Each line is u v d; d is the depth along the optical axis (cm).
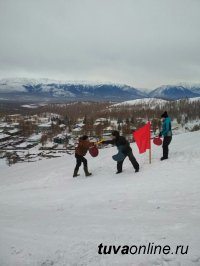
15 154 10725
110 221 593
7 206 898
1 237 533
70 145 12081
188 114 17612
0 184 1534
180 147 1587
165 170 1145
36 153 11050
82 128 15400
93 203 802
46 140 13575
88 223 588
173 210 647
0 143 13562
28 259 423
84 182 1203
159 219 579
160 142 1346
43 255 430
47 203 880
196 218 564
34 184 1352
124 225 550
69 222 609
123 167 1364
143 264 377
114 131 1233
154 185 942
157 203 726
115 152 1828
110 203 780
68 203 840
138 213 646
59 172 1529
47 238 507
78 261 402
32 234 539
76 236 504
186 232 477
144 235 476
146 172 1170
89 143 1330
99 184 1100
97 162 1608
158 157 1415
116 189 957
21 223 635
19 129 16775
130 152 1218
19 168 2114
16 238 520
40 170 1764
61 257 418
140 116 19712
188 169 1100
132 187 954
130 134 11894
